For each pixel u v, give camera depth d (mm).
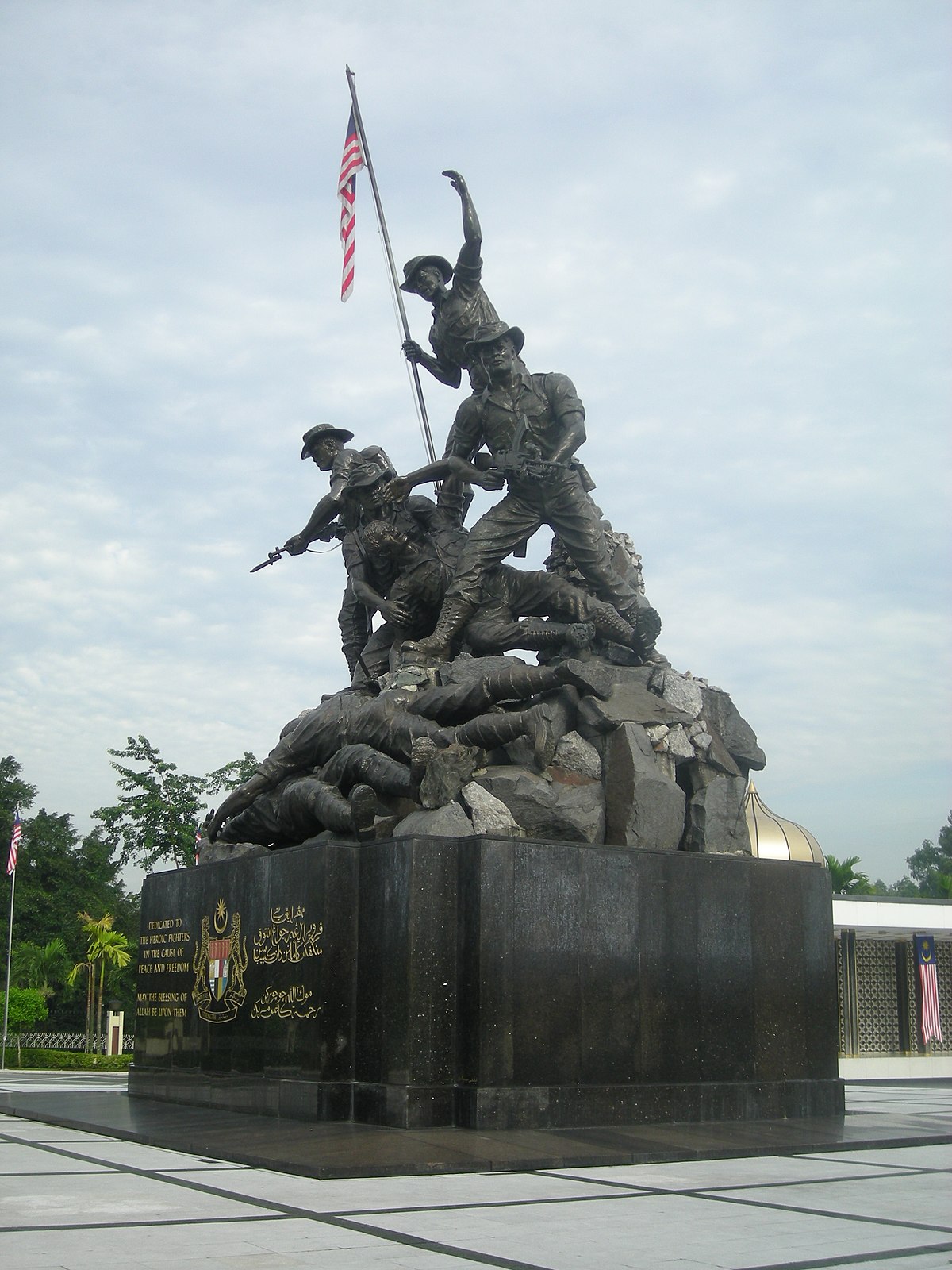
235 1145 9195
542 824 11797
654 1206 7184
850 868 39156
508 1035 10336
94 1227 6312
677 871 11609
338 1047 10859
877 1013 29734
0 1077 30641
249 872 12562
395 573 14836
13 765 61938
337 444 16234
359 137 18266
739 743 13578
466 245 14977
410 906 10516
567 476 14195
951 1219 6852
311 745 13508
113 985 55625
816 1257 5801
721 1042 11523
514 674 12625
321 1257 5625
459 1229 6387
